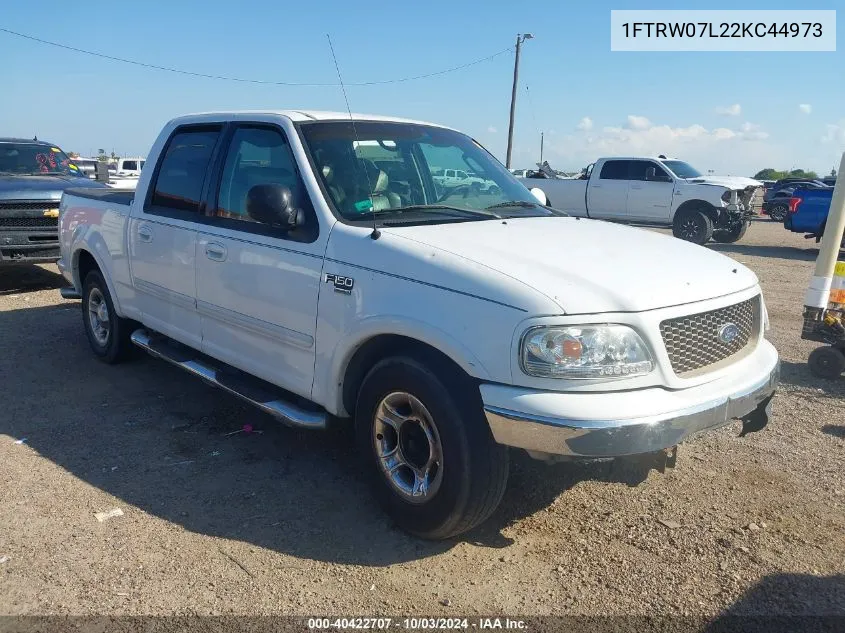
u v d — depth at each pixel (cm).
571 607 296
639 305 294
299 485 399
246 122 439
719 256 381
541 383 286
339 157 400
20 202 894
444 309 308
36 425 480
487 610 293
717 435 469
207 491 391
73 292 643
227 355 436
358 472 416
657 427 285
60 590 302
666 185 1734
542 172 2138
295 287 373
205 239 437
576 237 371
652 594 304
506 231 366
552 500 382
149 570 318
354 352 354
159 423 486
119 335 584
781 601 299
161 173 501
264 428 478
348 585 309
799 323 806
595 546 340
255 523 359
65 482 399
